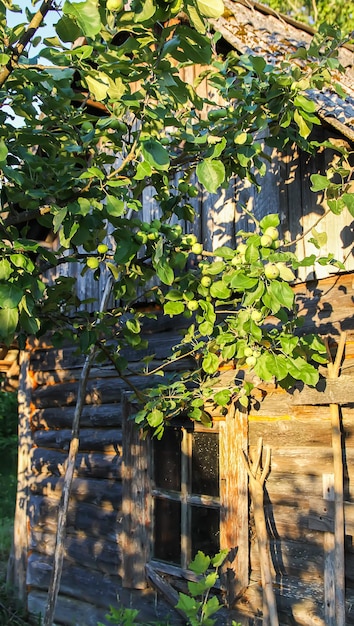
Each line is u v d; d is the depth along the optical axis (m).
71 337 3.96
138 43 2.55
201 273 3.60
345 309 4.36
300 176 4.64
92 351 4.76
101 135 3.21
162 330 5.69
